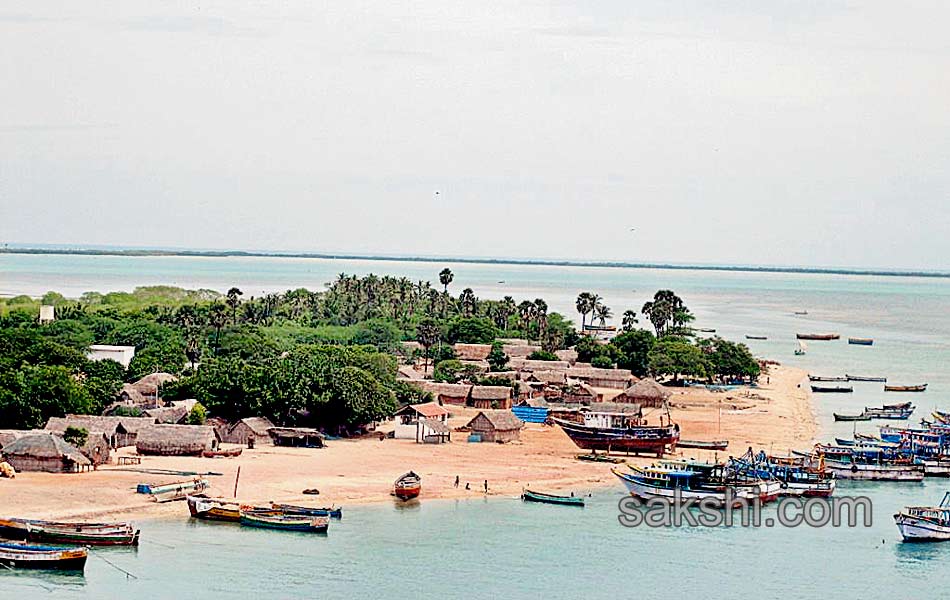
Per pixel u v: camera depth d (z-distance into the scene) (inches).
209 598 4065.0
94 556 4500.5
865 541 5002.5
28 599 4025.6
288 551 4621.1
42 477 5546.3
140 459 6082.7
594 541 4862.2
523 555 4643.2
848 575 4495.6
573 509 5418.3
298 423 7135.8
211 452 6264.8
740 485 5610.2
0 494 5201.8
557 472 6225.4
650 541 4884.4
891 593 4291.3
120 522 4877.0
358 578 4306.1
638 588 4256.9
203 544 4677.7
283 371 7175.2
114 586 4170.8
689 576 4434.1
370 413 7155.5
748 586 4318.4
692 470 5772.6
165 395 7554.1
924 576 4505.4
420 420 7145.7
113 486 5442.9
